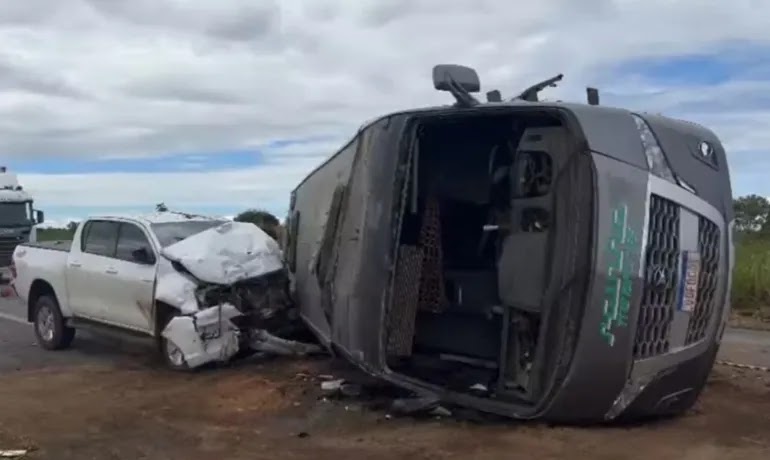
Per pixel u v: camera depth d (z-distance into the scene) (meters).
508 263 7.29
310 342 11.26
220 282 10.73
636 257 6.72
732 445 6.87
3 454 7.15
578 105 7.12
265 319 10.88
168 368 10.80
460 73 7.57
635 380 6.87
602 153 6.80
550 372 6.83
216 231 11.52
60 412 8.66
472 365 8.22
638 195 6.80
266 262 11.27
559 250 6.85
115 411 8.65
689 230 7.10
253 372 10.30
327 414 8.20
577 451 6.63
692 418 7.71
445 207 8.32
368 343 7.71
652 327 6.90
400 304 8.07
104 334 12.08
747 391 9.02
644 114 7.29
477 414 7.77
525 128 7.43
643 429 7.28
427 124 7.79
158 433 7.79
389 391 8.77
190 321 10.44
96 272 12.02
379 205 7.72
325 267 9.09
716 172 7.50
